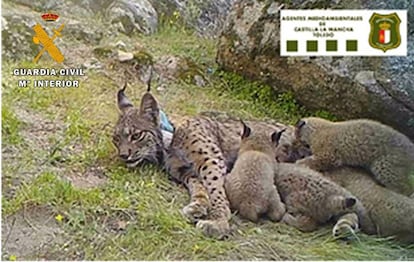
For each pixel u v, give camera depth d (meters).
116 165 2.13
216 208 1.91
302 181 1.96
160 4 3.22
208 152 2.08
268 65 2.76
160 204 1.95
